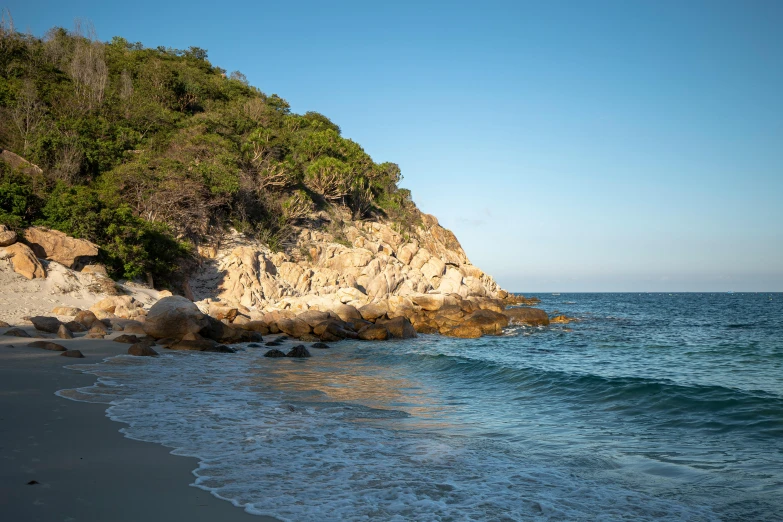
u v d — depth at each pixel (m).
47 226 31.09
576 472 7.05
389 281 54.34
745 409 10.95
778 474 7.07
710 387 13.20
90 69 56.00
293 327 30.39
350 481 6.29
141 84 63.62
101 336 20.94
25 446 6.83
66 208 31.98
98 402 9.82
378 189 78.25
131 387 11.81
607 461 7.61
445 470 6.91
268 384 13.84
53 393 10.34
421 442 8.39
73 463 6.30
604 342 30.25
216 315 31.89
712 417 10.50
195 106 69.19
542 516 5.46
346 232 61.22
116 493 5.44
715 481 6.79
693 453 8.10
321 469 6.71
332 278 49.03
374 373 17.00
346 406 11.30
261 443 7.77
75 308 25.44
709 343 29.69
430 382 15.47
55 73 55.09
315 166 61.41
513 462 7.43
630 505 5.89
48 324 20.92
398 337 31.69
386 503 5.62
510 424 10.10
